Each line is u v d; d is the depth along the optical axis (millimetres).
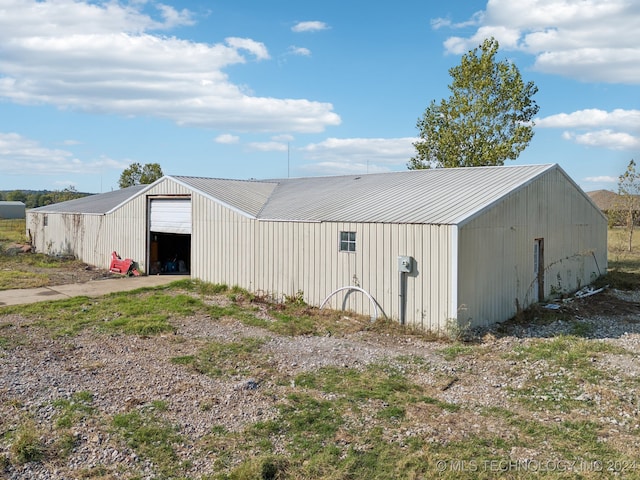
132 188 28688
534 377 7688
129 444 5473
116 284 16875
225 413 6285
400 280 11055
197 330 10578
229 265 15695
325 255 12711
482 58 25719
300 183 20938
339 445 5500
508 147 25094
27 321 11156
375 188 15891
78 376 7527
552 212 14609
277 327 10844
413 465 5062
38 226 27219
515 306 12500
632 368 8086
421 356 8875
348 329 10836
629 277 18734
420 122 27375
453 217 10641
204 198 16672
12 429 5762
